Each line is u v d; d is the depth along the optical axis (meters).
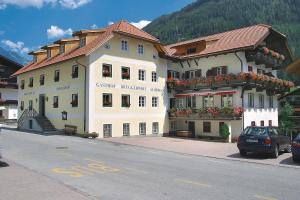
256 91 34.69
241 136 18.92
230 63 33.44
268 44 36.97
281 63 39.03
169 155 19.38
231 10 130.00
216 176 12.36
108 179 11.41
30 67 39.97
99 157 17.06
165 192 9.63
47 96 35.84
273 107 38.44
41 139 26.02
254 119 34.06
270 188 10.43
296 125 46.47
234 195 9.41
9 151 18.64
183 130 36.81
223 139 31.72
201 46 36.56
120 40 31.94
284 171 13.92
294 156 16.61
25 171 12.30
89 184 10.62
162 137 33.88
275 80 35.44
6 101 51.28
